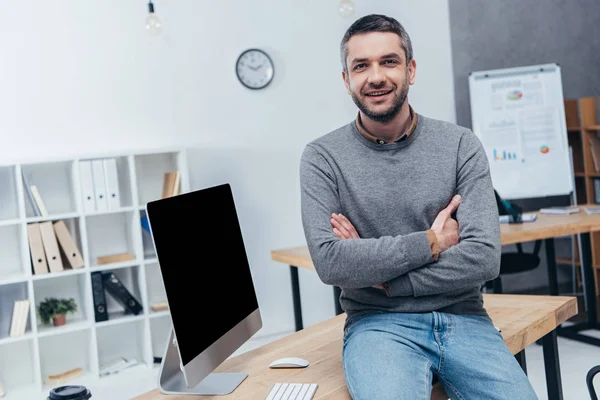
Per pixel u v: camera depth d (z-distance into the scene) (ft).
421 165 6.73
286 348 7.29
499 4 19.74
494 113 18.74
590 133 18.93
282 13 17.24
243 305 6.97
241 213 16.92
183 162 15.48
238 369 6.68
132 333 16.06
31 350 14.70
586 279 15.14
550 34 20.39
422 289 6.27
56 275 14.43
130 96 15.84
